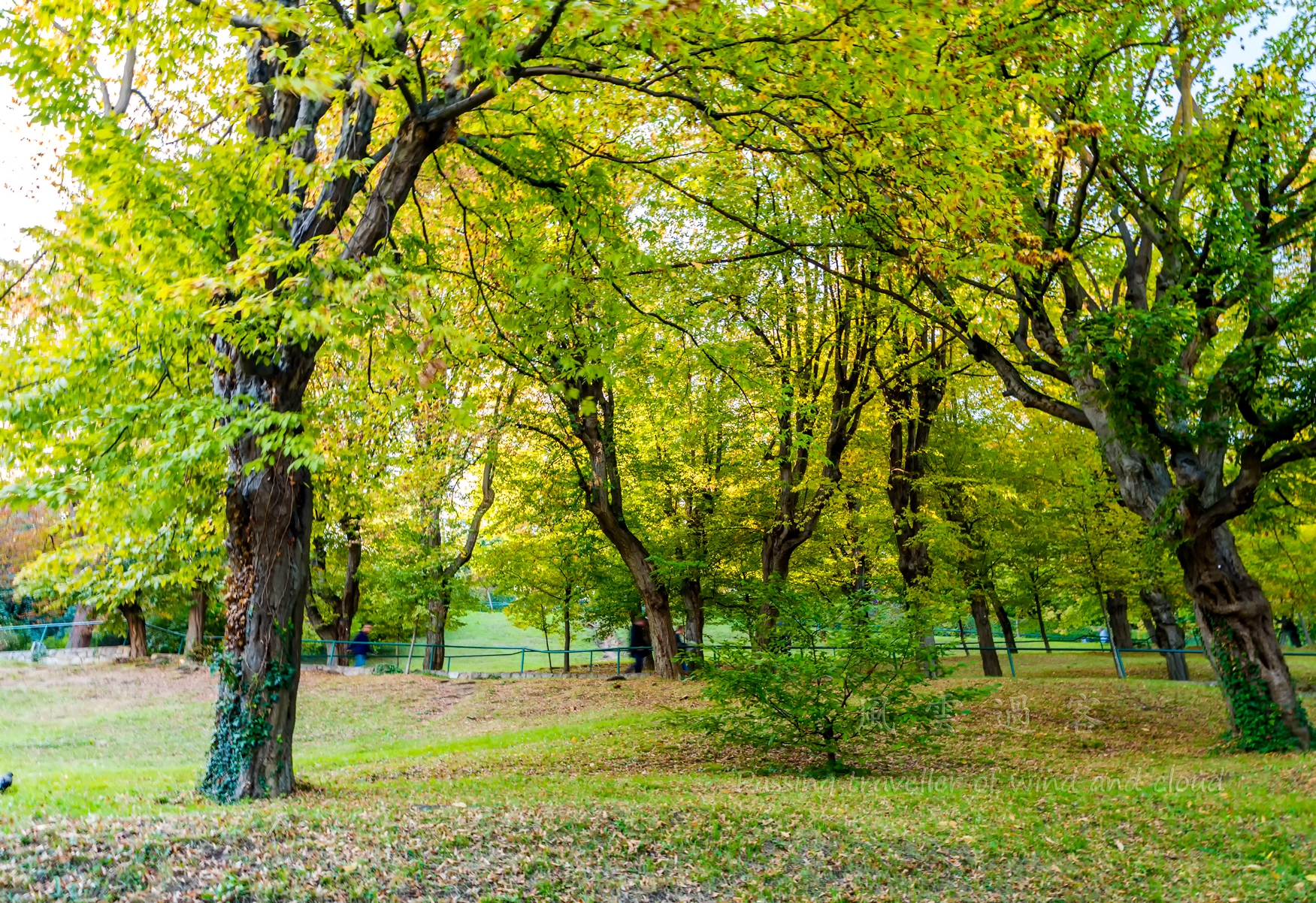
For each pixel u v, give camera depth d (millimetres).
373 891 5844
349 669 24609
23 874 5746
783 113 9547
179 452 7781
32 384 8148
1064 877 6895
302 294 7492
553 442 21141
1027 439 24031
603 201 11414
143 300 7480
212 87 11336
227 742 9281
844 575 25984
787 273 18094
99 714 19297
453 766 12414
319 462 7375
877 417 21859
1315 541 19516
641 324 14938
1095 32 11773
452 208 12766
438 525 26016
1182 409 12914
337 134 12227
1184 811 8680
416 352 8078
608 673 26172
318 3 8250
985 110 9289
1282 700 12594
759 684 11375
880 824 7984
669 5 6172
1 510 9836
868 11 7668
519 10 6824
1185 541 13000
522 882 6191
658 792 9672
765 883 6551
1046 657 32469
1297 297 11719
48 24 7852
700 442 23125
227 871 6035
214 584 25859
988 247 10367
